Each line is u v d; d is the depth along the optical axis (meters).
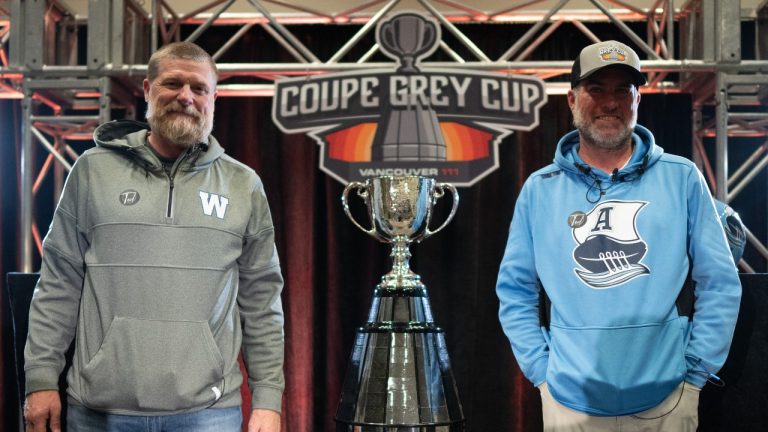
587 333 2.04
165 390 1.94
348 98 4.18
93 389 1.96
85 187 2.05
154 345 1.95
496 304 4.47
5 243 4.59
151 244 1.99
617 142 2.15
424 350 2.43
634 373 2.00
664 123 4.54
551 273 2.13
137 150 2.05
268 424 2.10
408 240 2.68
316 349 4.47
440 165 4.17
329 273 4.50
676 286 2.05
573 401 2.04
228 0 4.14
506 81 4.15
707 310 2.04
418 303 2.52
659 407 2.03
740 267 4.53
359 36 4.17
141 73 4.01
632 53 2.19
